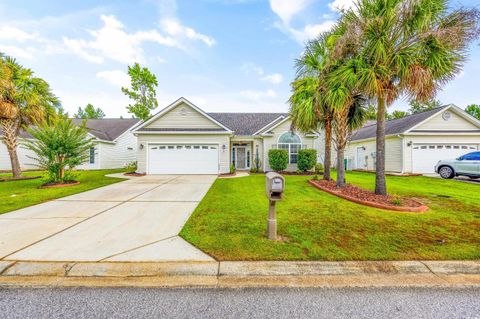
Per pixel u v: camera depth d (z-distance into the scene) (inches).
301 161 562.6
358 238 140.8
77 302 87.7
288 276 104.3
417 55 222.1
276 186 134.6
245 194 286.8
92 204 238.5
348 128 344.2
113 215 197.9
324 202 236.8
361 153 696.4
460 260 115.0
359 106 339.6
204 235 147.6
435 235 145.5
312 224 167.0
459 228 157.9
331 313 81.9
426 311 83.3
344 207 215.9
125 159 847.7
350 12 237.5
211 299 89.4
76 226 168.4
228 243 134.6
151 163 526.3
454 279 102.6
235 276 104.4
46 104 491.8
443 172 449.7
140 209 217.8
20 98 446.3
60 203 242.8
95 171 638.5
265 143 629.0
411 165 533.0
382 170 249.3
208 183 389.4
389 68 221.9
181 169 528.1
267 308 84.4
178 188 336.8
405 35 221.9
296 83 366.6
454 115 541.3
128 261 114.7
